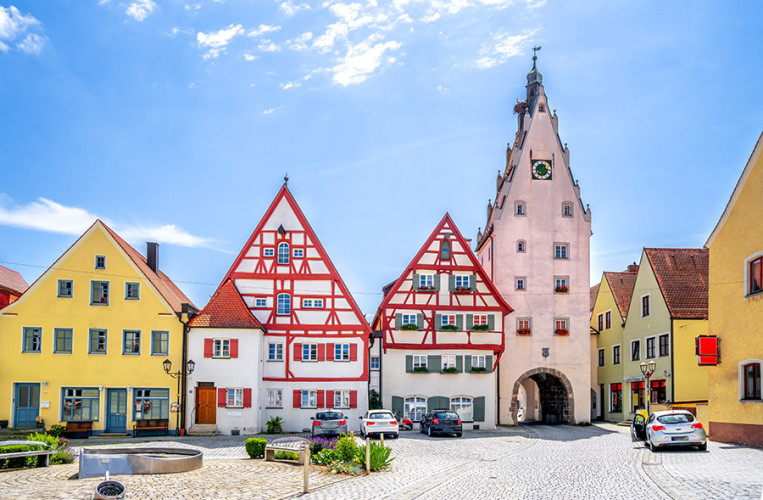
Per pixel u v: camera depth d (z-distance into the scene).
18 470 20.34
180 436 35.03
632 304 47.06
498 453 27.23
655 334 42.88
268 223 40.22
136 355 35.69
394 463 23.33
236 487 17.48
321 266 39.94
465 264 43.28
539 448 29.42
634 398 46.31
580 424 45.47
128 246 39.84
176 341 36.00
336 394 38.94
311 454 23.16
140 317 36.00
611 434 37.69
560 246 47.12
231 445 30.44
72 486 17.36
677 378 40.12
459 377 42.22
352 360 39.25
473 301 43.03
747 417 25.78
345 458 21.64
